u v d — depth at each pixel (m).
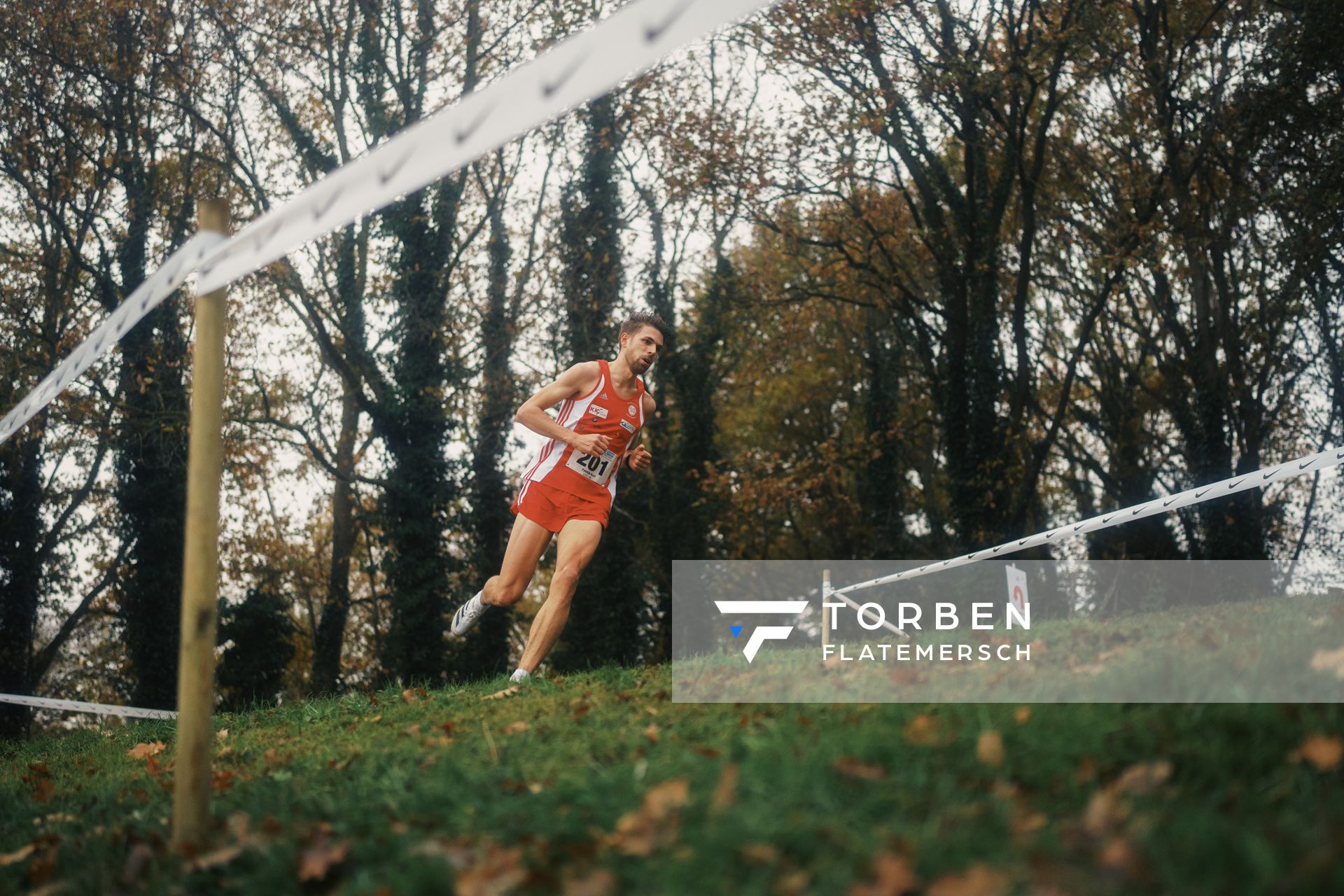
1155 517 26.05
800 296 24.27
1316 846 2.00
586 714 4.29
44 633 24.97
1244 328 23.20
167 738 6.93
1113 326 27.30
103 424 20.97
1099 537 26.81
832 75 20.39
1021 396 22.69
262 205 22.75
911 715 3.29
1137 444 26.95
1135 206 21.67
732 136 21.19
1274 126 19.97
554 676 6.99
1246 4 20.16
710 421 26.03
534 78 2.33
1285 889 1.84
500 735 4.01
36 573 22.03
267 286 22.39
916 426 27.55
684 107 22.02
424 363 21.59
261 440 22.84
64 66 20.66
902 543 27.66
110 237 22.38
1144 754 2.64
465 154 2.48
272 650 22.88
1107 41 20.31
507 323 22.75
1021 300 22.38
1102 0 19.27
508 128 2.37
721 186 21.36
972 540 21.97
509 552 6.61
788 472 26.16
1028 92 20.17
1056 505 31.44
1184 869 1.97
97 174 21.97
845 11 19.11
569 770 3.14
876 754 2.79
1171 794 2.35
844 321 30.69
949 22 20.22
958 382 22.42
